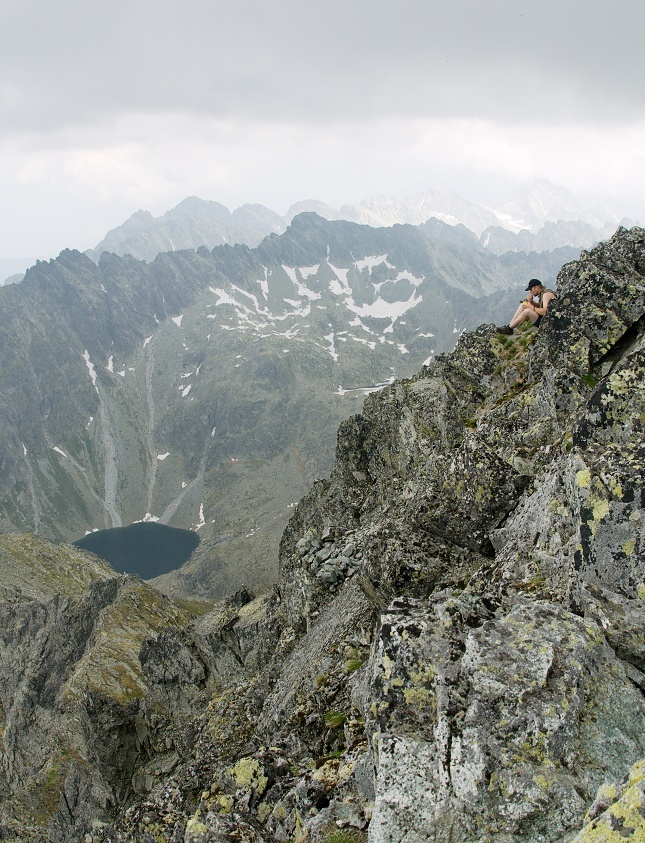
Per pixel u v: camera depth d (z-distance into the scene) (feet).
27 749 301.84
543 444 75.46
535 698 36.73
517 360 111.86
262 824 61.93
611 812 26.16
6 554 653.71
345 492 171.42
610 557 41.06
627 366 54.03
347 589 122.93
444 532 75.36
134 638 329.72
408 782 36.94
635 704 36.73
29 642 375.45
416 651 42.45
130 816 75.66
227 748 108.37
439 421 136.56
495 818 33.65
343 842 45.55
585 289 81.51
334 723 77.46
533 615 41.75
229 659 241.14
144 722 246.68
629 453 43.09
